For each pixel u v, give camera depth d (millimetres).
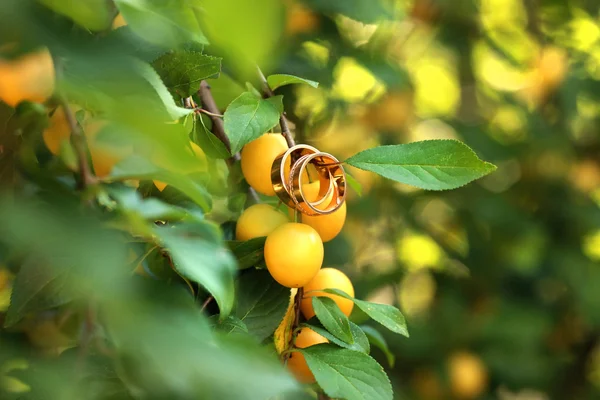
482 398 1145
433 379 1123
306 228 530
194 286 519
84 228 377
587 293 1203
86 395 395
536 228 1221
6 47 394
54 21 393
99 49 393
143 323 375
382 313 548
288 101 851
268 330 537
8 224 360
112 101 382
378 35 1006
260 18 267
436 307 1217
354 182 566
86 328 395
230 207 582
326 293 559
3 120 414
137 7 401
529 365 1163
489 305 1237
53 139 434
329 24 913
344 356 527
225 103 584
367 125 1092
